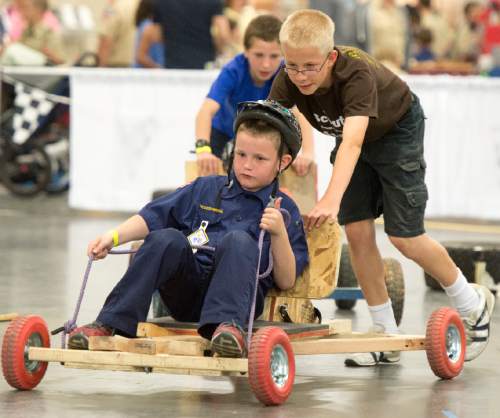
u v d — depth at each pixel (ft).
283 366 28.63
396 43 90.68
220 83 42.88
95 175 80.18
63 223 77.71
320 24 30.99
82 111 79.82
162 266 29.27
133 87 79.05
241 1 94.68
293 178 38.73
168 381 32.14
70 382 31.65
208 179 31.63
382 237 74.08
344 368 34.53
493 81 75.97
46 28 93.86
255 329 29.73
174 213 31.30
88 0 127.44
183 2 82.89
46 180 89.56
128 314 29.12
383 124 33.58
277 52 41.86
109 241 30.17
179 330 30.32
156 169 79.10
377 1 90.58
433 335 32.14
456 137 76.64
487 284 52.34
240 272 28.60
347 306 48.08
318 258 31.73
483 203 76.79
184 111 78.23
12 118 86.94
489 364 35.45
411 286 54.34
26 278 53.36
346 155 31.19
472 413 28.35
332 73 32.17
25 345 29.81
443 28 111.55
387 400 29.76
